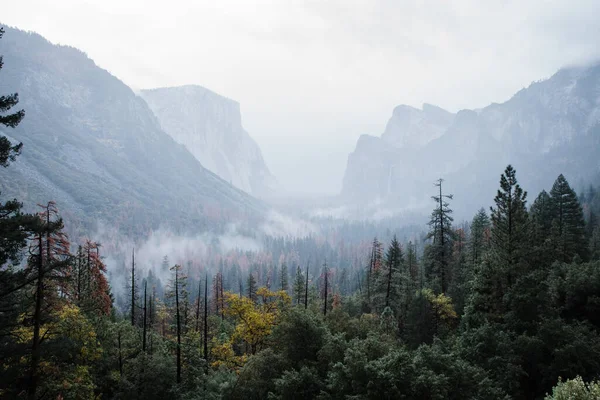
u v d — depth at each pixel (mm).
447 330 34562
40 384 20750
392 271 47594
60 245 25062
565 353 20000
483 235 57312
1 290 17797
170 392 33531
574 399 14203
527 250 28703
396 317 42281
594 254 44906
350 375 18344
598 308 25047
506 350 21109
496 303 27062
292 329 25844
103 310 41562
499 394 17328
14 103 18172
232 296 39688
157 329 60094
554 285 27906
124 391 32719
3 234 16922
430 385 16500
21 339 20062
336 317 31703
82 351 28844
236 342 44094
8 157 17844
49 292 22000
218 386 30797
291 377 21078
